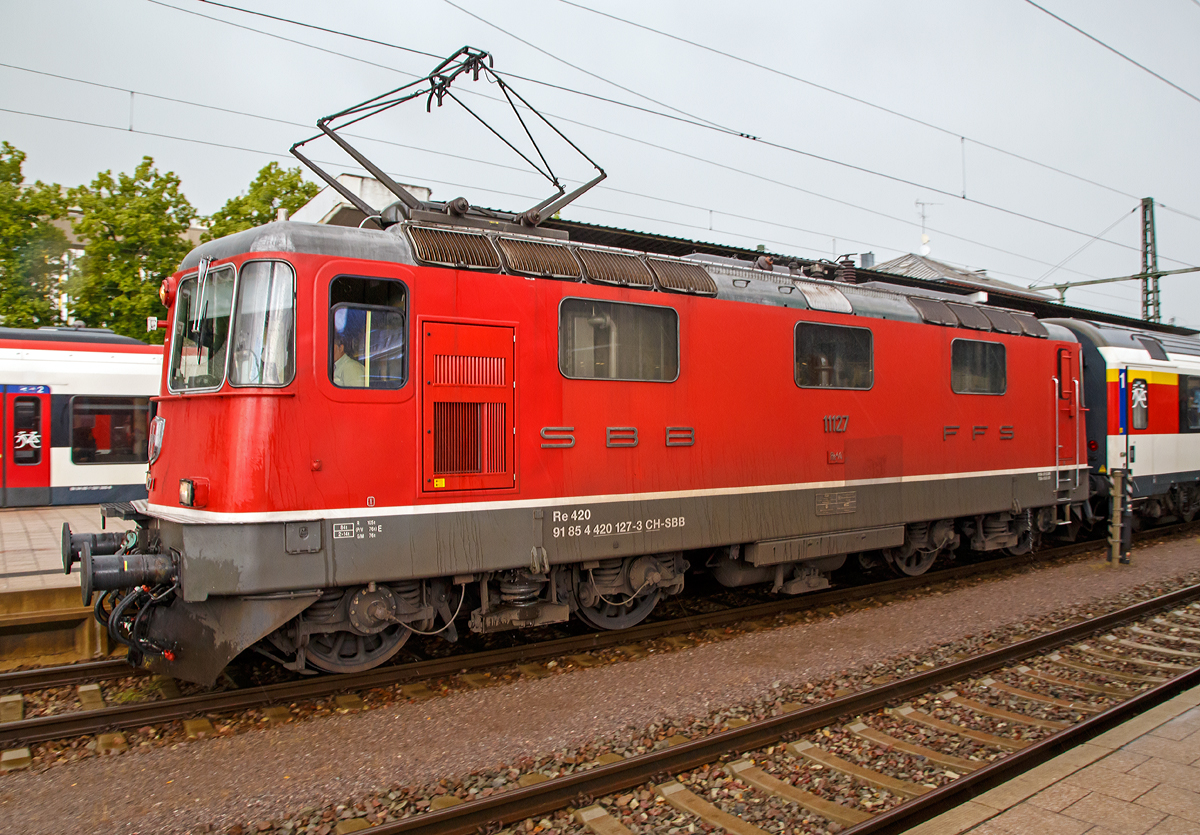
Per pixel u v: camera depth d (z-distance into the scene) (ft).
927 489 29.12
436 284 18.40
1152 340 44.60
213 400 16.88
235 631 16.37
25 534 33.86
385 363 17.71
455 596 20.42
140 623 17.53
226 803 13.16
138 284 57.06
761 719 16.92
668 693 18.51
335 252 17.37
